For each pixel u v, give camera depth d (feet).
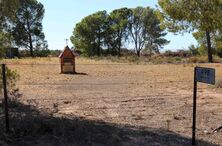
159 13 64.69
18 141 27.07
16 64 109.50
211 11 55.16
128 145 28.17
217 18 54.95
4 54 34.55
